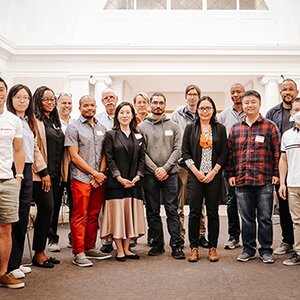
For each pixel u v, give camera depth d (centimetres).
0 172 267
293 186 338
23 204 305
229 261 354
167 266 338
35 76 920
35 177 326
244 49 911
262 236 354
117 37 962
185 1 980
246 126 361
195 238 359
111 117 437
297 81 925
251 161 352
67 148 360
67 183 390
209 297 256
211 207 357
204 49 910
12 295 263
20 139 287
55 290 273
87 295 262
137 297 257
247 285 282
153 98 385
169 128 385
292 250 386
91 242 368
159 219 383
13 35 941
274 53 910
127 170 360
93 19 961
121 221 355
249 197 357
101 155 362
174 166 378
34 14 950
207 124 366
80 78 920
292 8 957
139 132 377
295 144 338
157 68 929
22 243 308
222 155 358
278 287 276
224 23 967
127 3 980
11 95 305
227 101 1173
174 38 962
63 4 951
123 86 988
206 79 986
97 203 366
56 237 415
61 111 428
